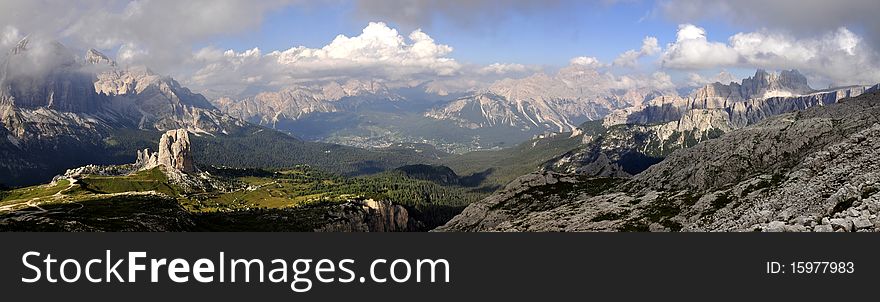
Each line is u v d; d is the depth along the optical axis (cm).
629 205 16762
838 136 16712
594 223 15388
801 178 11906
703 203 13600
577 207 18538
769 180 13162
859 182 9550
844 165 11206
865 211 8138
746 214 10862
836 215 8438
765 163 17125
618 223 14650
